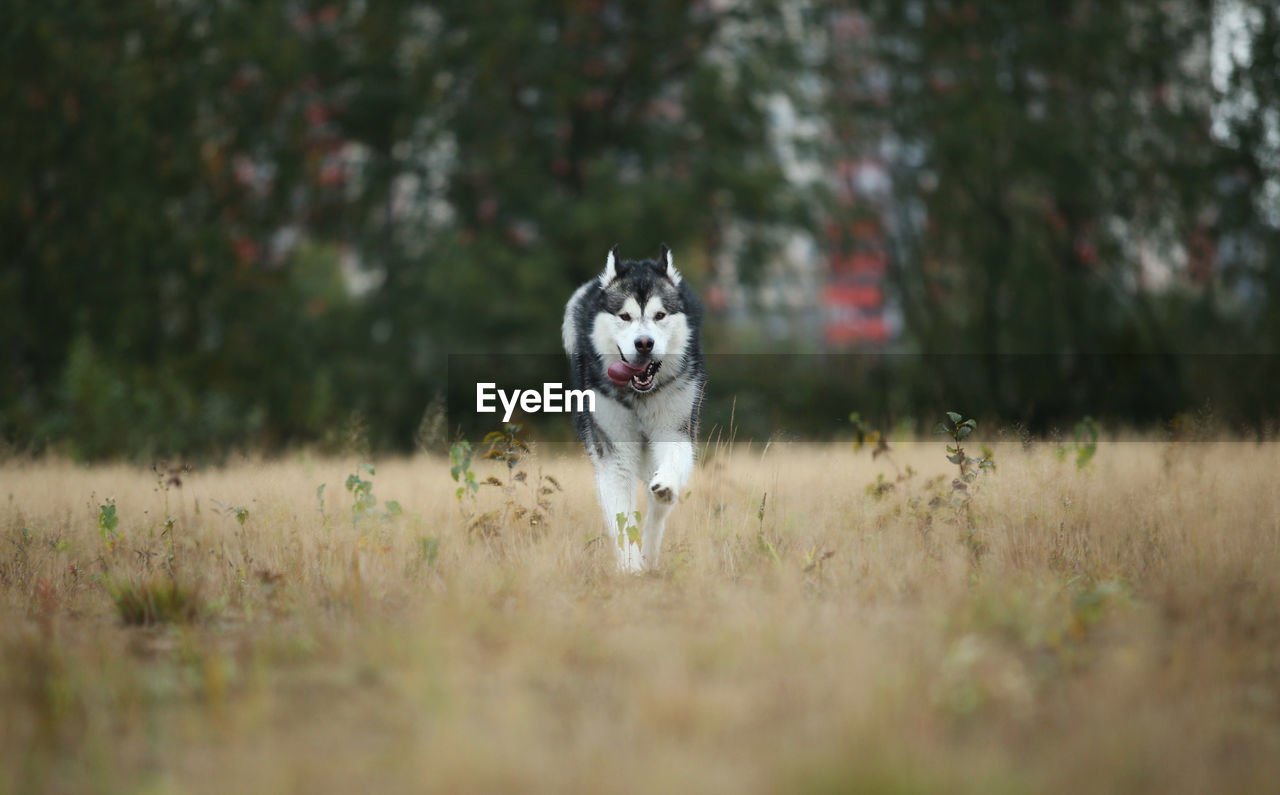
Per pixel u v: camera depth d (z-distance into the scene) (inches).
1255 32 853.2
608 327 256.2
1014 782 106.7
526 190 875.4
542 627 165.3
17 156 817.5
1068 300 919.7
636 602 195.2
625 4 931.3
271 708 135.2
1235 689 139.6
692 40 952.9
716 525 248.2
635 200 828.0
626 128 960.9
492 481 261.9
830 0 922.1
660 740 121.3
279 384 880.9
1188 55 914.7
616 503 247.3
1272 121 863.1
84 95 831.1
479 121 883.4
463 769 110.6
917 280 995.9
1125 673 134.4
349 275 1153.4
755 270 943.0
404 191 950.4
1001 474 269.4
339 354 920.9
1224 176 889.5
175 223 869.2
